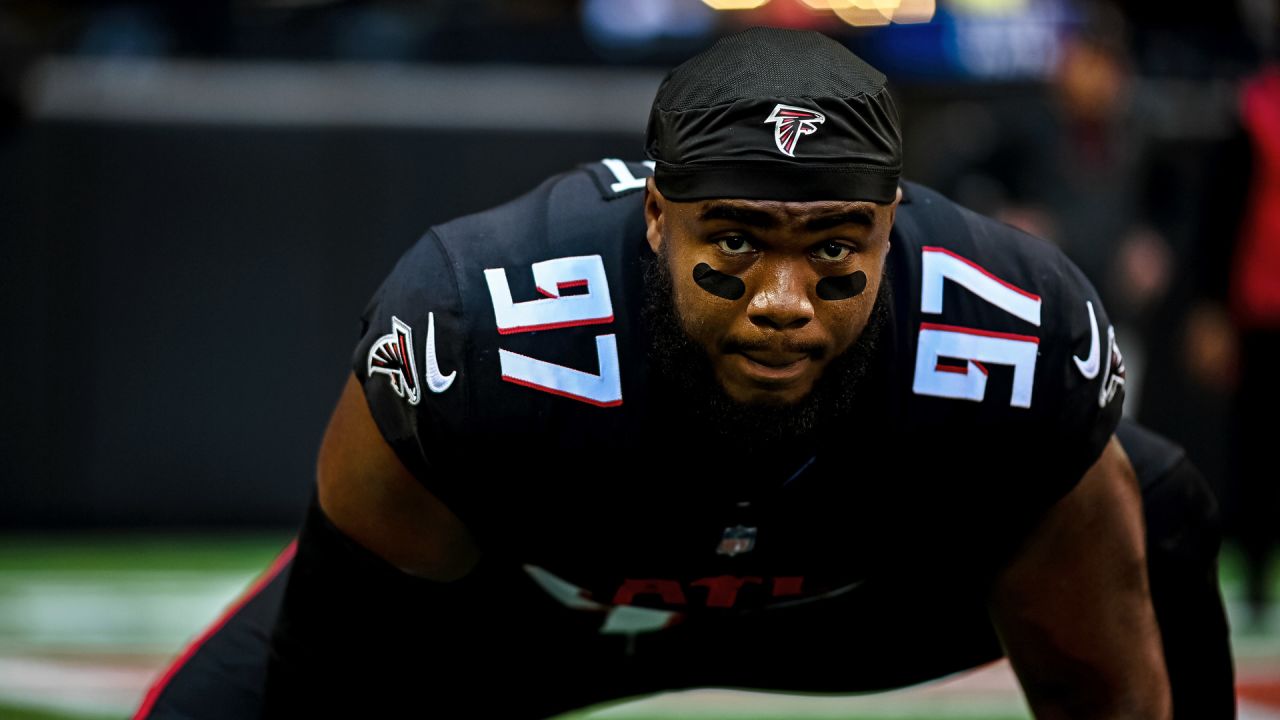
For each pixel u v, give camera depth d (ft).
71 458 57.47
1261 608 49.73
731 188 16.61
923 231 19.43
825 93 16.80
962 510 19.76
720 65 17.31
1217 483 58.59
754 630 23.15
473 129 57.31
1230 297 49.03
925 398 18.81
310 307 57.52
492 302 18.81
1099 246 52.54
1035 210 52.39
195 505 58.18
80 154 55.93
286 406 57.98
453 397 18.66
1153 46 59.77
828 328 17.08
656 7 59.16
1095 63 51.78
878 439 18.84
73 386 57.11
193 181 56.54
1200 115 56.85
